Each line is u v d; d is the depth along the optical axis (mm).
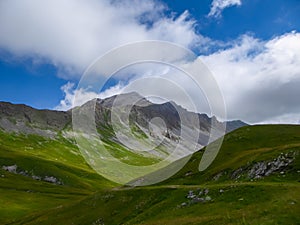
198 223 37906
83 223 63188
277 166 60344
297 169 56781
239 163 70062
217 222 36406
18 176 184125
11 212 111312
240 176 64562
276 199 40281
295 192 41719
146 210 55250
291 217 33625
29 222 75688
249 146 89562
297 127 102750
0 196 135000
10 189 155125
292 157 60625
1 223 86438
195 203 49188
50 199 136875
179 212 47719
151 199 60219
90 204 69812
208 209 44062
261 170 61875
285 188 43688
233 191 47156
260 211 36844
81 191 166750
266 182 53938
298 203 37438
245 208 39875
